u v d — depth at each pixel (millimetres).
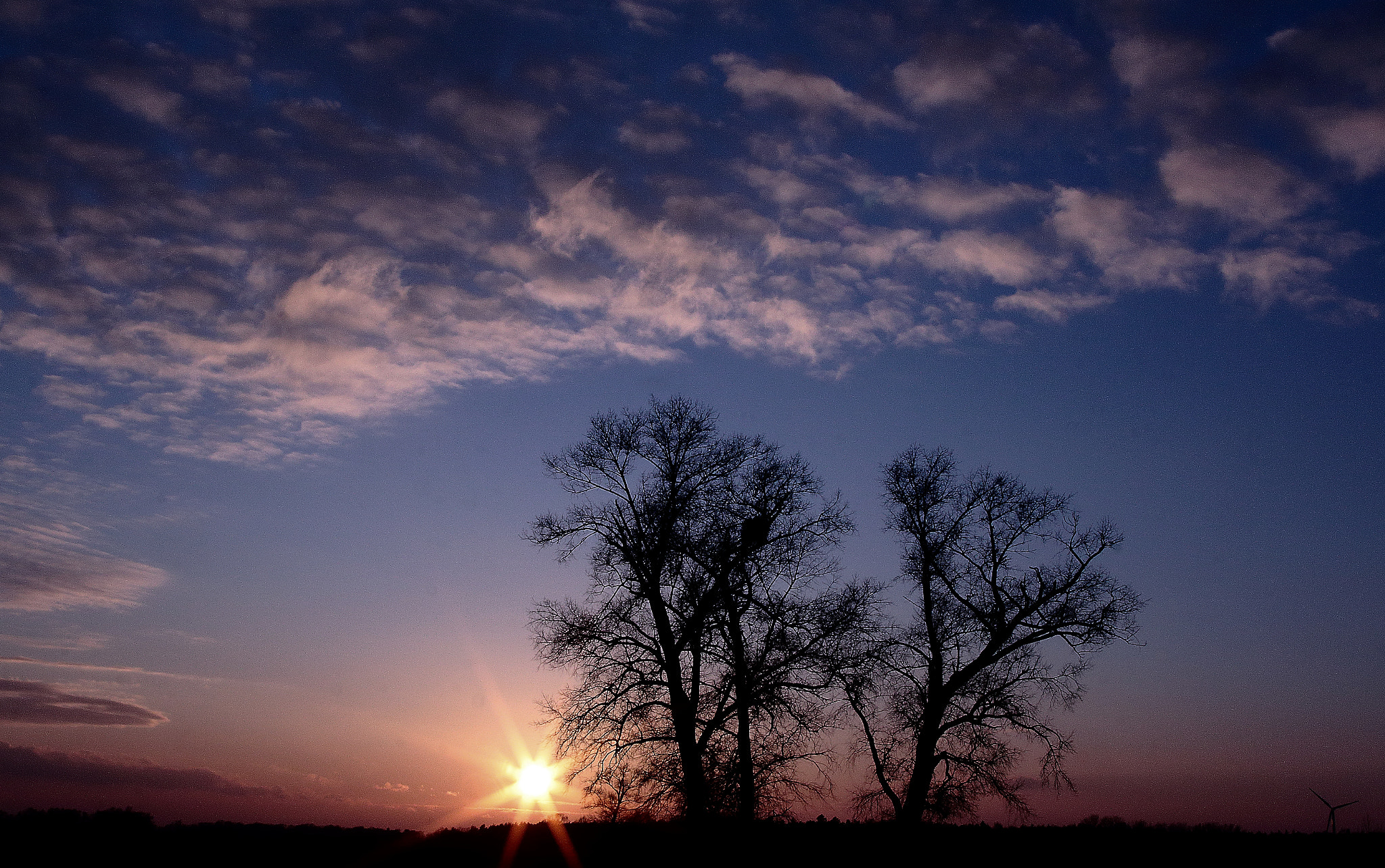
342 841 32469
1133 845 27422
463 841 30938
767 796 26969
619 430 29547
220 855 30125
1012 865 25031
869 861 26031
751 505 29078
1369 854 25656
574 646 27406
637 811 27656
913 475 33750
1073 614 30406
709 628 27156
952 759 29578
